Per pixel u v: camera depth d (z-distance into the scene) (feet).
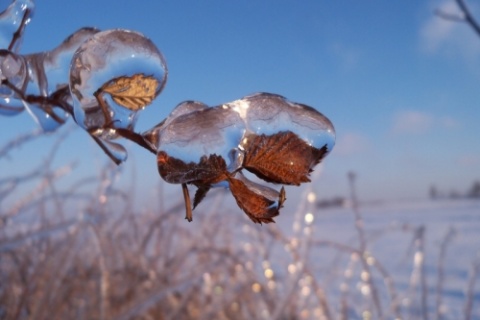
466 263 10.06
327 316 4.21
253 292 4.66
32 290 3.90
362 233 4.67
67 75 1.09
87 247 4.70
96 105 0.99
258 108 0.93
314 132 0.93
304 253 4.23
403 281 8.38
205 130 0.92
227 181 0.93
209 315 4.43
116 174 4.48
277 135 0.93
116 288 4.26
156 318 4.40
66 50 1.09
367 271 4.46
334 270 4.90
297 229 4.69
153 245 5.04
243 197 0.93
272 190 0.94
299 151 0.93
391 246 12.60
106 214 4.47
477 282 8.55
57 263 3.72
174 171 0.92
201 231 5.15
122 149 1.02
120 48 0.99
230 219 5.32
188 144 0.92
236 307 4.77
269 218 0.93
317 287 4.22
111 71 0.99
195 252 4.83
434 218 21.21
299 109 0.94
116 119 0.99
